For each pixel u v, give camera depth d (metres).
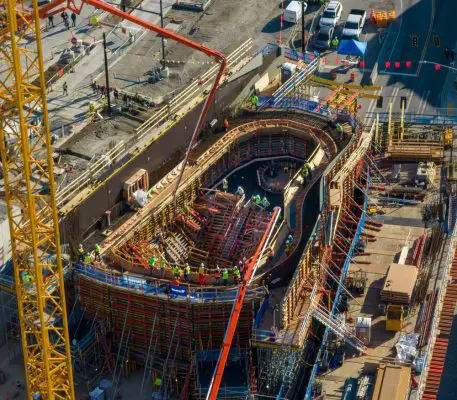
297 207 166.50
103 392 150.12
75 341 152.12
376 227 174.00
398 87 199.12
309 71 193.38
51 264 140.75
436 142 187.00
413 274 162.00
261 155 184.75
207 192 176.00
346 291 162.12
